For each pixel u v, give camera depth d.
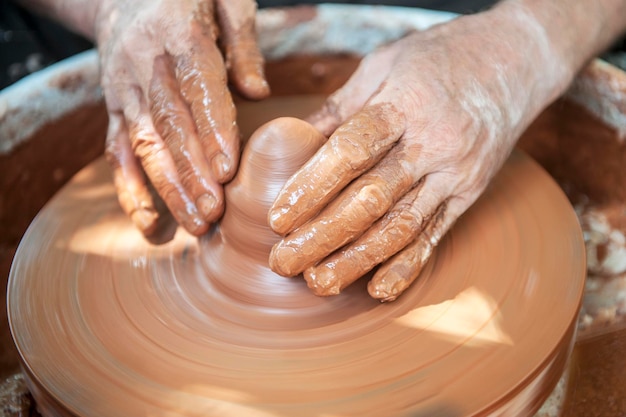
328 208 0.98
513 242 1.15
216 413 0.87
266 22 1.79
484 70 1.21
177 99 1.22
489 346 0.95
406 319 1.01
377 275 1.02
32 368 0.96
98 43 1.46
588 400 1.16
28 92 1.57
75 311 1.06
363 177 1.00
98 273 1.14
